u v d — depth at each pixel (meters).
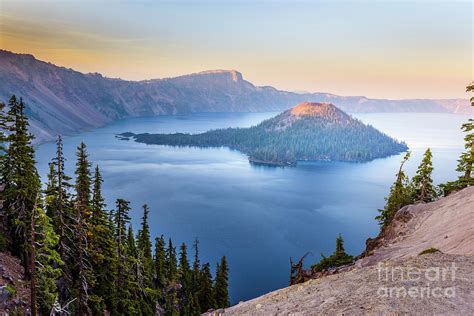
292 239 140.88
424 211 31.36
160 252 56.72
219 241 137.25
